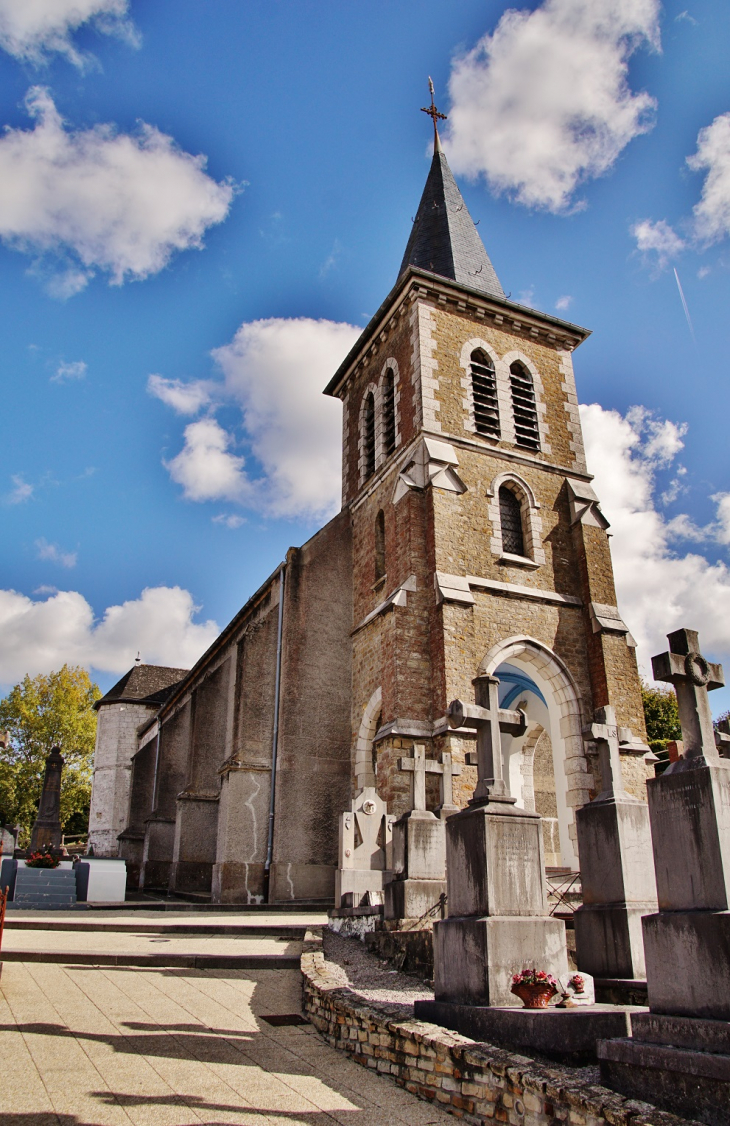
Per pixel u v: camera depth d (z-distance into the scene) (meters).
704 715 5.47
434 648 16.88
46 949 10.91
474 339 21.19
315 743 18.80
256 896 17.61
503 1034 5.88
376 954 10.40
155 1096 5.59
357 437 23.61
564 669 17.97
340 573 21.03
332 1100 5.65
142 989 8.97
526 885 6.75
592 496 20.42
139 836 31.36
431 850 11.20
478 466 19.52
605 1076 4.87
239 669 20.11
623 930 7.72
